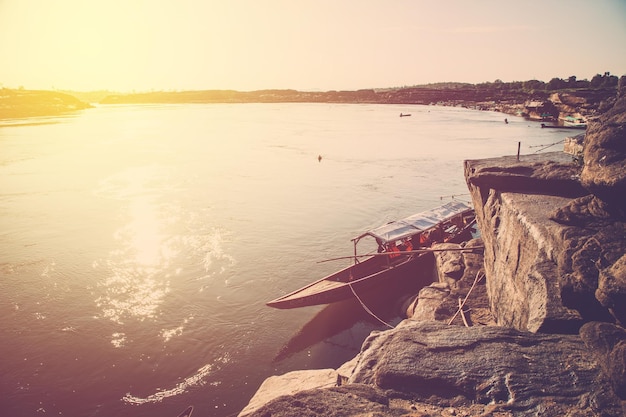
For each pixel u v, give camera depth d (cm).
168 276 2353
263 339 1861
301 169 5272
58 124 10931
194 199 3841
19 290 2177
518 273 1223
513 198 1444
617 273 714
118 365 1670
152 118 13562
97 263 2489
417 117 12875
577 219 1027
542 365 702
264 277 2358
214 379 1625
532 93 15288
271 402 666
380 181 4616
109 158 5862
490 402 660
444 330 816
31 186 4212
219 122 11950
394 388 709
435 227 2631
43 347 1756
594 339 714
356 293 2117
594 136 955
